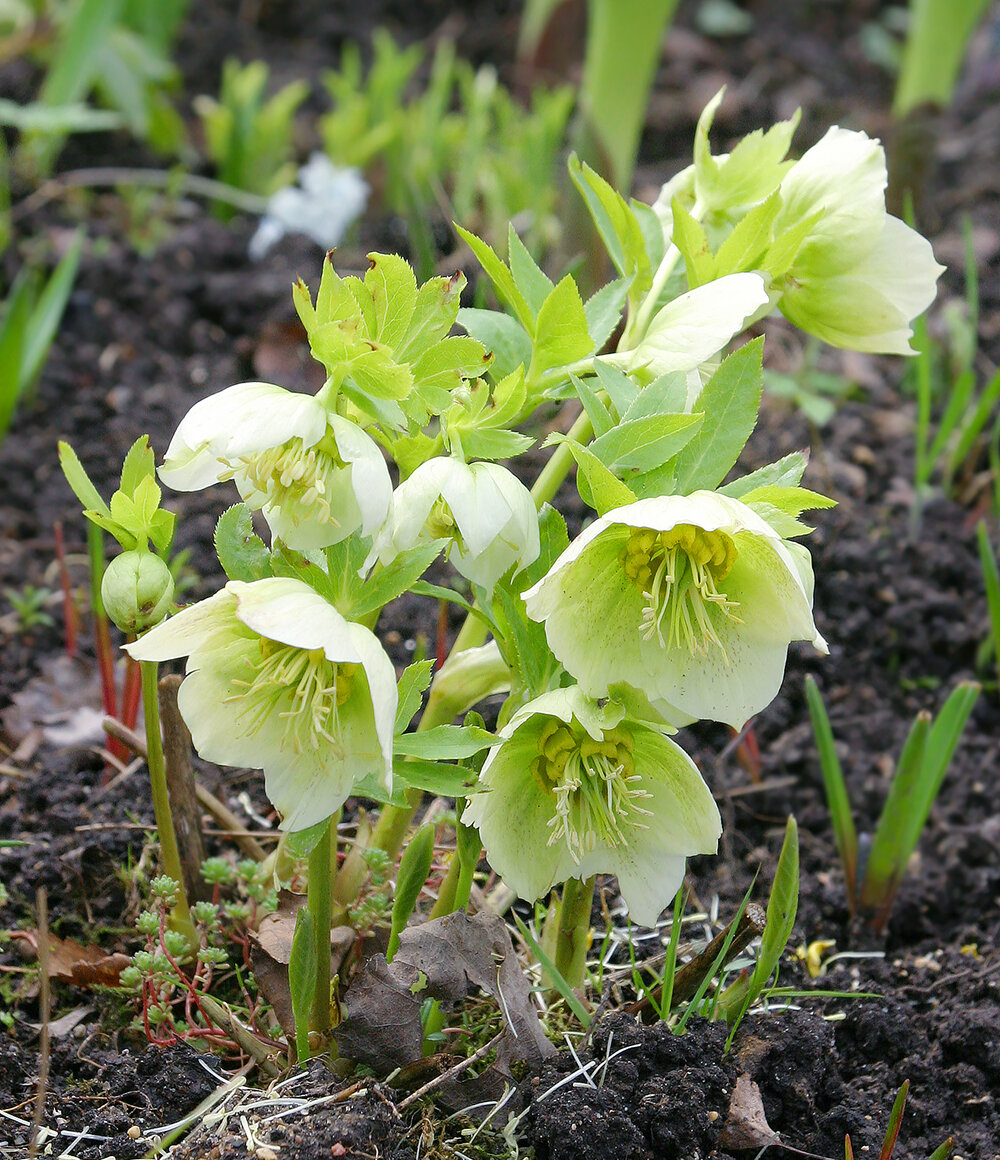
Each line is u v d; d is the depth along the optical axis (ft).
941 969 2.93
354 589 2.48
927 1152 2.69
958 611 3.45
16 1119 2.61
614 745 2.53
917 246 2.64
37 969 2.78
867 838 3.03
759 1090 2.65
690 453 2.53
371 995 2.58
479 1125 2.60
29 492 3.60
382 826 2.75
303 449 2.41
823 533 3.51
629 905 2.56
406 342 2.46
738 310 2.53
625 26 3.74
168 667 3.23
